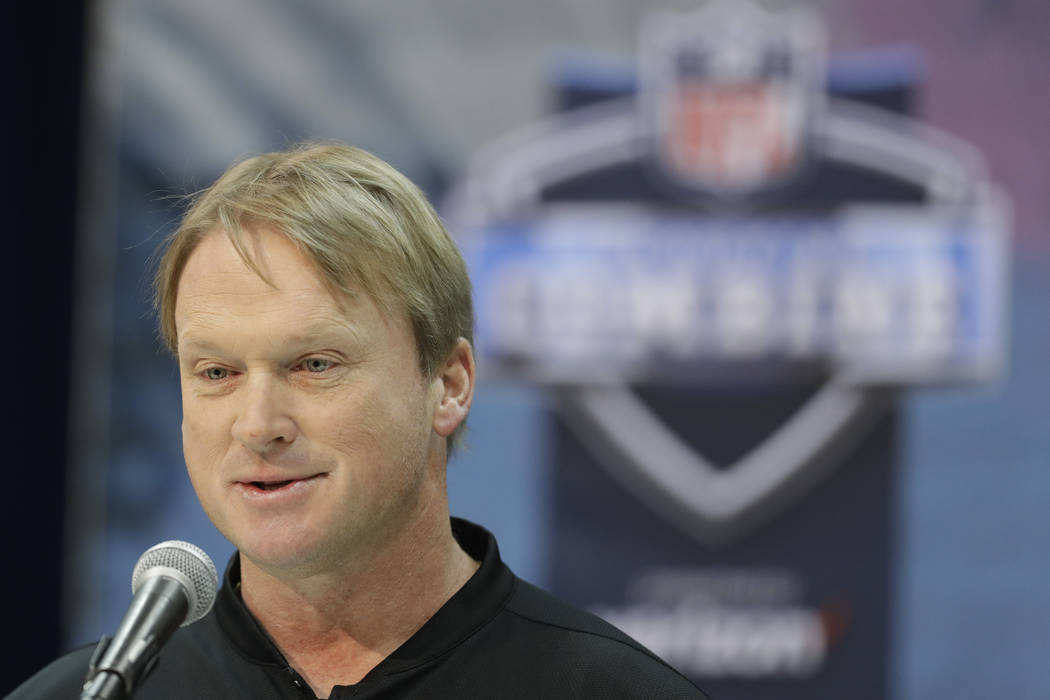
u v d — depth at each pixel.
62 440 10.74
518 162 10.69
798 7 10.63
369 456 3.93
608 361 10.62
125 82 10.69
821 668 10.48
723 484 10.55
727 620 10.52
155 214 10.65
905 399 10.52
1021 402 10.47
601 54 10.70
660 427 10.60
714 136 10.65
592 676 4.28
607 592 10.55
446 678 4.21
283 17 10.75
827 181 10.60
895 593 10.46
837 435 10.54
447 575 4.43
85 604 10.55
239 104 10.71
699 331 10.62
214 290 3.92
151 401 10.65
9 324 10.64
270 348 3.85
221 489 3.98
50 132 10.77
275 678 4.21
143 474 10.62
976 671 10.41
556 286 10.64
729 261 10.62
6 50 10.66
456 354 4.41
